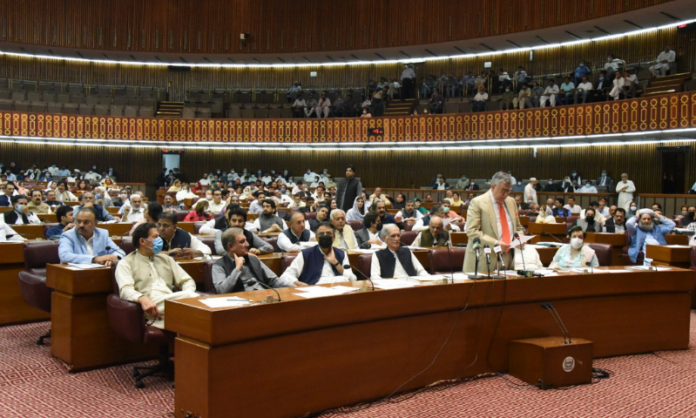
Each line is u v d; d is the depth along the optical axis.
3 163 24.45
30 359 5.37
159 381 4.86
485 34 21.88
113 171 24.84
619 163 19.86
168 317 3.99
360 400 4.44
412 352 4.73
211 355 3.68
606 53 21.42
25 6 24.64
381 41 24.11
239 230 5.23
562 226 12.03
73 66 26.95
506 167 22.25
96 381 4.84
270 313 3.92
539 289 5.37
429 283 4.91
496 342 5.21
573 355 4.95
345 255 5.71
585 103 18.28
